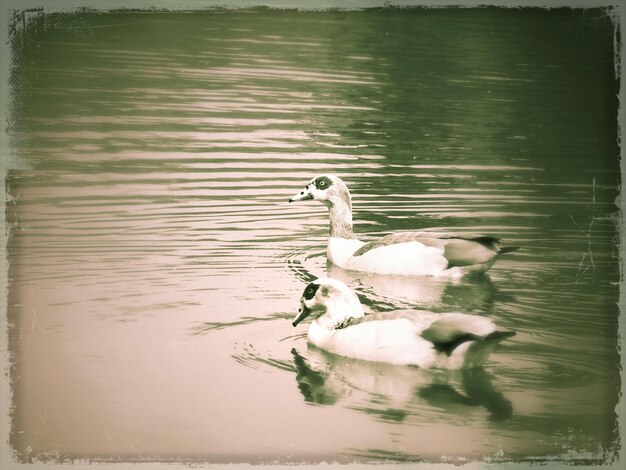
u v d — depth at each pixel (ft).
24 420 31.53
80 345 36.11
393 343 34.09
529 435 30.07
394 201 53.67
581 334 36.50
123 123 66.80
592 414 30.78
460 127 69.67
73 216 49.55
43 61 81.15
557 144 66.44
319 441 29.73
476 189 56.08
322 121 69.56
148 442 30.12
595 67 85.30
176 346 36.01
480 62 87.40
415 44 92.94
